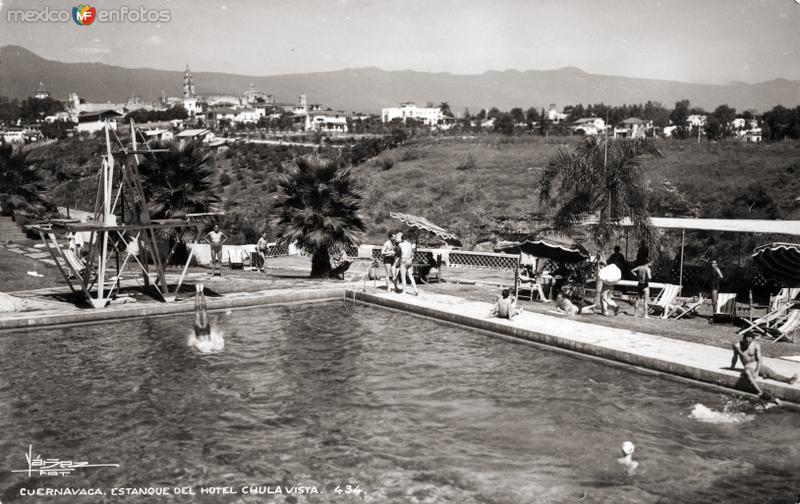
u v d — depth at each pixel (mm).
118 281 19375
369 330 17078
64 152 99062
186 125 150250
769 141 74062
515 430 10445
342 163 26188
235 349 15109
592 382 12648
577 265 22203
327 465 9266
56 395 11914
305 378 13055
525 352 14875
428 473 9031
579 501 8281
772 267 18812
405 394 12125
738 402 11391
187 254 28375
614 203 19906
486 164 68062
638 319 16766
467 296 20344
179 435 10242
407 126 145125
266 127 152750
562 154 20391
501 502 8266
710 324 16141
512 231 40531
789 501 8188
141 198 18562
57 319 16703
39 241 30125
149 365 13828
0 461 9305
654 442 9938
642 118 150000
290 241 24516
